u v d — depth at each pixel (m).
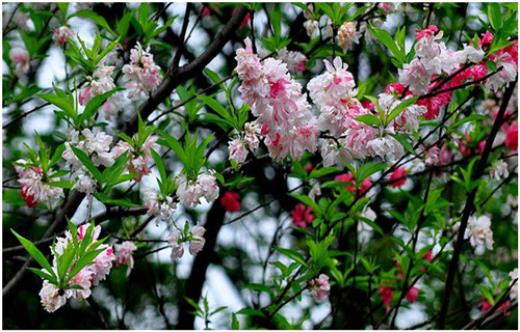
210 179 2.64
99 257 2.47
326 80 2.34
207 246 4.98
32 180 3.01
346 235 4.38
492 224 5.41
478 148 4.11
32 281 5.75
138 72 3.15
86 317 6.43
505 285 3.80
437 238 4.00
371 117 2.25
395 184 4.18
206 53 3.31
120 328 4.23
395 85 2.58
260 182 5.21
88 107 2.76
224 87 3.29
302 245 5.20
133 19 3.48
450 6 4.12
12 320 6.16
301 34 4.11
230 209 4.59
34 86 3.53
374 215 3.88
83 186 2.66
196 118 3.67
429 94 2.48
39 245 3.24
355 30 3.29
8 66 4.12
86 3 4.03
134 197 3.99
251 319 5.86
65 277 2.30
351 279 3.78
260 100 2.21
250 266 6.40
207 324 3.84
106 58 3.56
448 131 3.44
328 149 2.48
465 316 4.71
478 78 2.64
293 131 2.37
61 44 3.94
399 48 2.51
